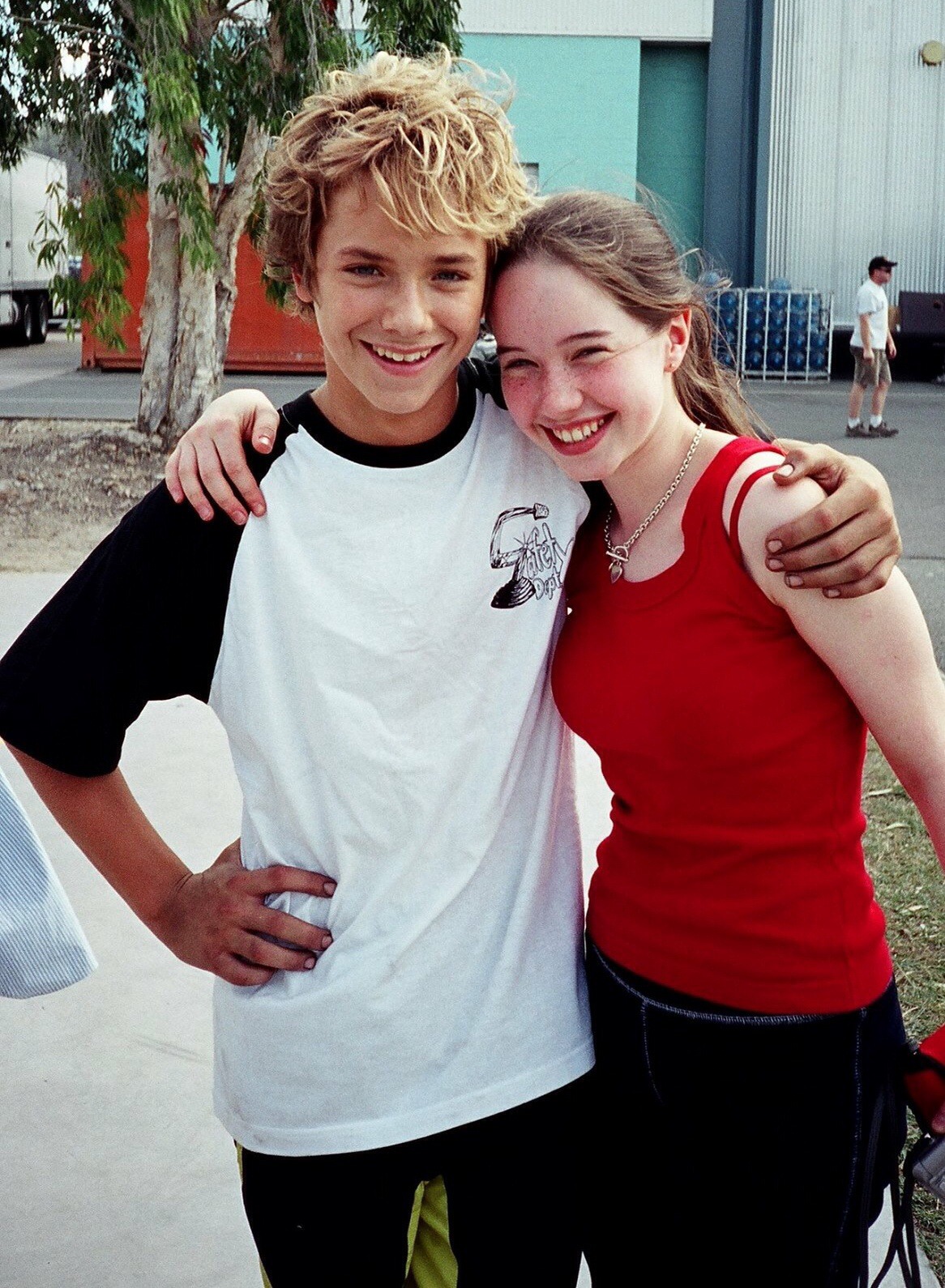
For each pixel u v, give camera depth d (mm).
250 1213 1613
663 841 1557
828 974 1510
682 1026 1557
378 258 1350
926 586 6996
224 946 1551
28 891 1604
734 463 1476
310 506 1467
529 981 1582
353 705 1468
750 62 19609
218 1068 1633
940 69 18891
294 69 8984
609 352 1439
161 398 10391
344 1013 1498
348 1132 1510
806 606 1411
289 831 1542
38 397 14594
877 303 12695
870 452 11938
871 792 4328
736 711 1465
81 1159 2633
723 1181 1586
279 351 17547
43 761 1526
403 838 1496
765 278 19641
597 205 1484
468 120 1340
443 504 1488
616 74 18953
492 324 1500
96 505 8914
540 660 1555
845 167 19234
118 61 9453
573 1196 1652
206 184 9578
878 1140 1535
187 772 4516
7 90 9680
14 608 6426
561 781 1675
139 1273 2322
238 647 1478
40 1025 3094
